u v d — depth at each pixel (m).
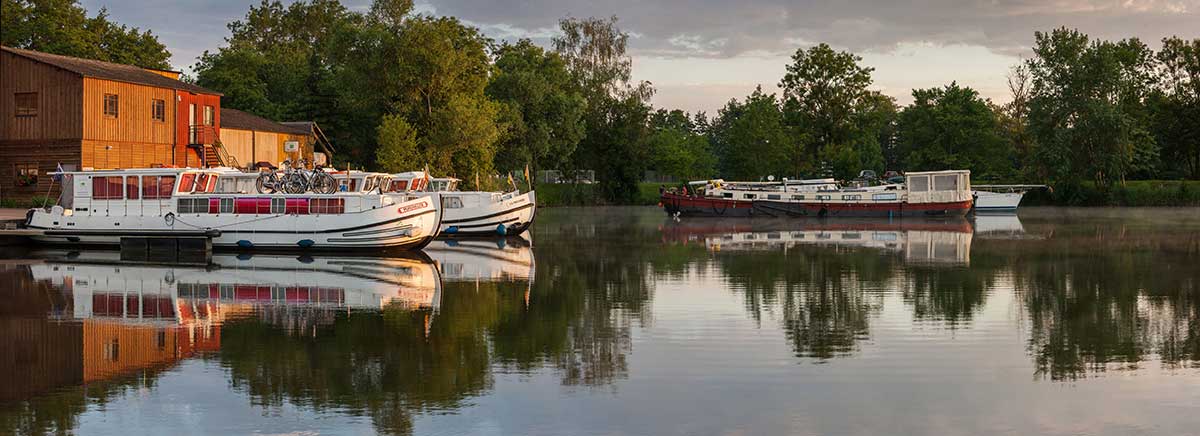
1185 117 112.12
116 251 38.88
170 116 57.88
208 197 38.66
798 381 15.30
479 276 29.91
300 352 17.53
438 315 21.80
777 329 19.97
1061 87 97.00
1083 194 98.38
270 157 68.44
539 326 20.42
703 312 22.36
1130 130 96.81
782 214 76.31
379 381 15.28
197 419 13.17
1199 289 26.78
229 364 16.45
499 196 50.28
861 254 38.69
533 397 14.34
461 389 14.80
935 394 14.57
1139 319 21.42
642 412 13.55
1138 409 13.78
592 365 16.45
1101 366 16.45
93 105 52.72
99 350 17.59
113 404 13.91
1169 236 50.31
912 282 28.41
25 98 53.19
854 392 14.63
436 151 70.25
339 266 32.91
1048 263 34.66
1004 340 18.78
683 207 76.62
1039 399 14.30
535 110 90.00
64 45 75.31
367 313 22.03
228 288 26.38
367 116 77.75
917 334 19.42
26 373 15.77
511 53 99.50
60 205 40.22
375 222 37.88
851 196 75.62
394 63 72.00
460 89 74.00
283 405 13.86
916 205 75.69
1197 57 111.88
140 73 58.53
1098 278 29.59
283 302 23.72
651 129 109.19
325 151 75.62
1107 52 96.06
